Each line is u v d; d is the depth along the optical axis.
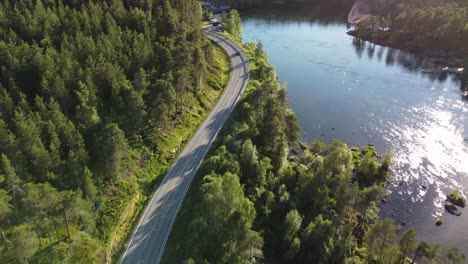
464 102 157.38
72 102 88.50
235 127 103.38
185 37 125.44
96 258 63.94
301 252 76.38
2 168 67.81
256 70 146.50
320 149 113.75
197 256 66.00
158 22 128.38
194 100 114.69
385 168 112.94
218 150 91.81
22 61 92.50
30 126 73.19
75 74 91.38
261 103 111.00
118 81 95.75
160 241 71.19
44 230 66.56
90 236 68.81
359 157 117.75
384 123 139.88
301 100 156.50
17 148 71.88
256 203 84.81
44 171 71.19
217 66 143.62
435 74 188.62
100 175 76.88
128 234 73.06
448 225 94.88
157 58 108.94
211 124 109.31
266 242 79.12
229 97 124.94
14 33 100.25
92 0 132.00
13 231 64.81
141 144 91.94
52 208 62.78
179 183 86.12
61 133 78.00
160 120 91.62
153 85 94.69
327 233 75.06
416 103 156.25
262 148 99.94
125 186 81.19
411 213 98.44
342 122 140.25
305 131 133.50
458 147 125.19
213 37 179.12
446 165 116.38
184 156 95.38
